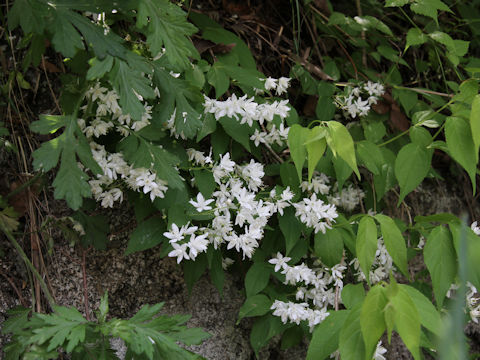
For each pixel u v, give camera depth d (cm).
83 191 43
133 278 61
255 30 71
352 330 44
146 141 49
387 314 41
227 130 55
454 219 53
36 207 56
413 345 40
